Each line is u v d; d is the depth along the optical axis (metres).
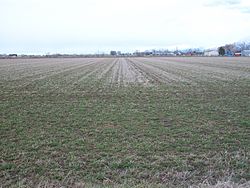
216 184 7.17
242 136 11.84
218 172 8.40
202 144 10.91
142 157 9.63
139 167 8.82
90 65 66.75
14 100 20.58
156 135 12.05
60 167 8.83
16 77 37.22
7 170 8.62
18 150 10.30
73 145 10.83
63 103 19.50
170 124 13.83
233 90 24.80
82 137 11.81
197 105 18.55
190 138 11.62
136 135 12.07
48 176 8.21
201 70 48.94
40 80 33.50
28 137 11.83
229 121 14.25
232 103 19.09
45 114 16.08
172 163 9.11
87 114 16.09
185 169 8.67
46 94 23.25
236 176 8.09
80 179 8.03
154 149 10.37
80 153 10.01
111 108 17.77
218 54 194.00
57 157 9.64
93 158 9.55
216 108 17.50
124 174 8.31
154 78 35.53
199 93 23.53
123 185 7.30
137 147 10.57
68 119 14.91
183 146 10.66
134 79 34.34
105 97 21.92
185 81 32.09
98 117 15.37
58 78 35.75
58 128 13.20
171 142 11.13
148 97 21.86
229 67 57.16
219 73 42.22
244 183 7.28
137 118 15.08
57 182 7.81
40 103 19.48
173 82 31.31
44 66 63.72
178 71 46.97
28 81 32.47
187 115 15.73
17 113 16.33
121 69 52.00
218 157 9.55
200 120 14.56
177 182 7.80
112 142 11.16
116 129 13.00
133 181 7.84
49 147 10.60
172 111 16.78
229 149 10.36
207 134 12.17
